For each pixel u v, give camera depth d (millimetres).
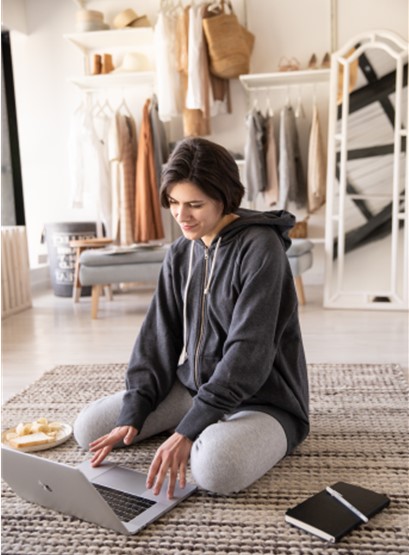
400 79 3957
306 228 4637
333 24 4656
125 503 1354
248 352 1362
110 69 4887
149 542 1223
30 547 1222
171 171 1326
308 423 1602
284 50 4773
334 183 4145
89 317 3893
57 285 4730
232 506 1354
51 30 5164
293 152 4480
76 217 5379
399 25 4613
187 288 1560
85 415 1660
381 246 4070
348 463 1579
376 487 1439
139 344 1632
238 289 1456
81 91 5082
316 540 1208
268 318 1390
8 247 4031
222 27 4297
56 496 1302
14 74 5254
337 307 4027
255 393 1523
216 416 1341
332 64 4059
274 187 4504
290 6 4723
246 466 1363
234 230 1478
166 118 4480
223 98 4680
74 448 1710
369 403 2070
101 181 4762
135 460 1618
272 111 4824
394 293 3994
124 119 4762
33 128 5312
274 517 1303
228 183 1347
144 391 1575
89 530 1277
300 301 4152
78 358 2852
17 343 3221
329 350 2875
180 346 1657
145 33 4695
